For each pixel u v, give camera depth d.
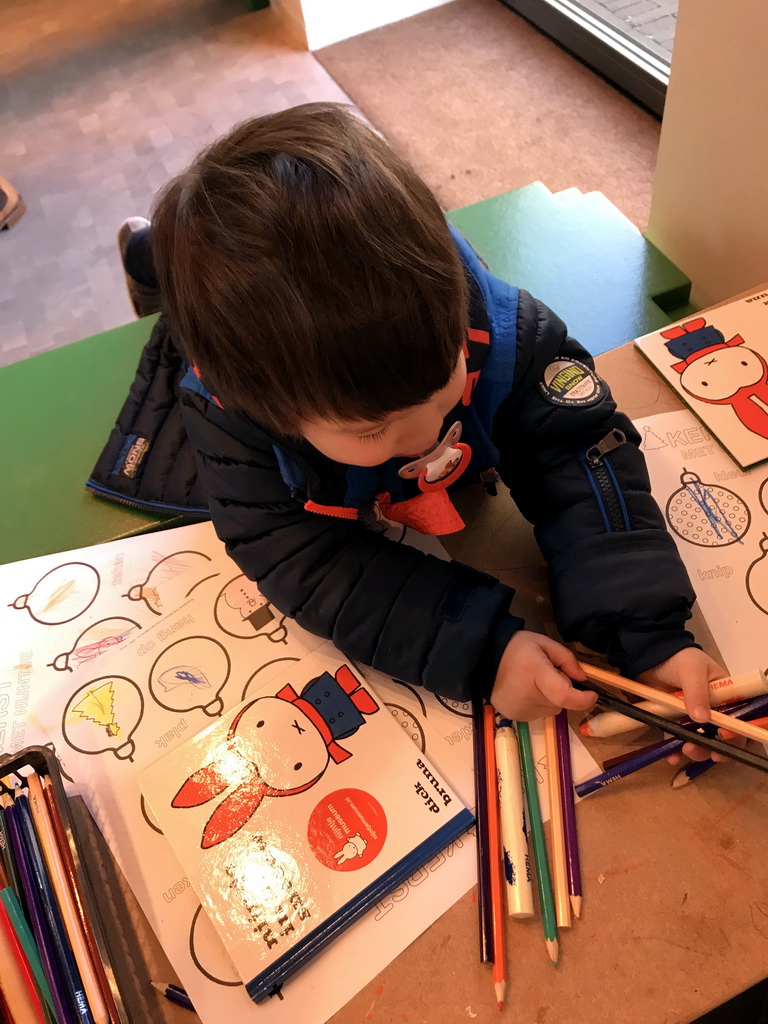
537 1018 0.41
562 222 0.99
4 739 0.54
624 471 0.59
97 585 0.62
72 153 1.96
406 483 0.57
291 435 0.47
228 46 2.14
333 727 0.52
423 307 0.39
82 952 0.40
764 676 0.47
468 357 0.54
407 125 1.75
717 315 0.69
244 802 0.50
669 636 0.51
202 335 0.42
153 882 0.48
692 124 0.81
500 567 0.61
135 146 1.93
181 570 0.63
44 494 0.77
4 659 0.58
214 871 0.47
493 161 1.62
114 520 0.74
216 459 0.58
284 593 0.57
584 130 1.65
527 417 0.60
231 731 0.53
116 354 0.91
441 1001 0.42
